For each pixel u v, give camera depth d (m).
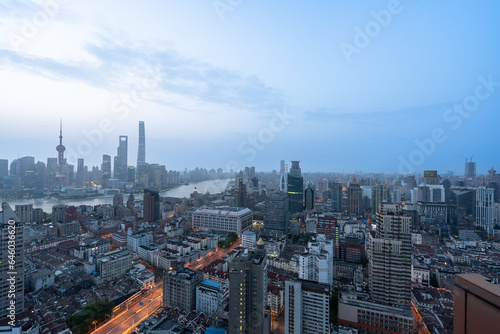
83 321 168.38
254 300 138.75
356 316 163.12
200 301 190.50
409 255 171.50
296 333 142.88
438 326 163.00
